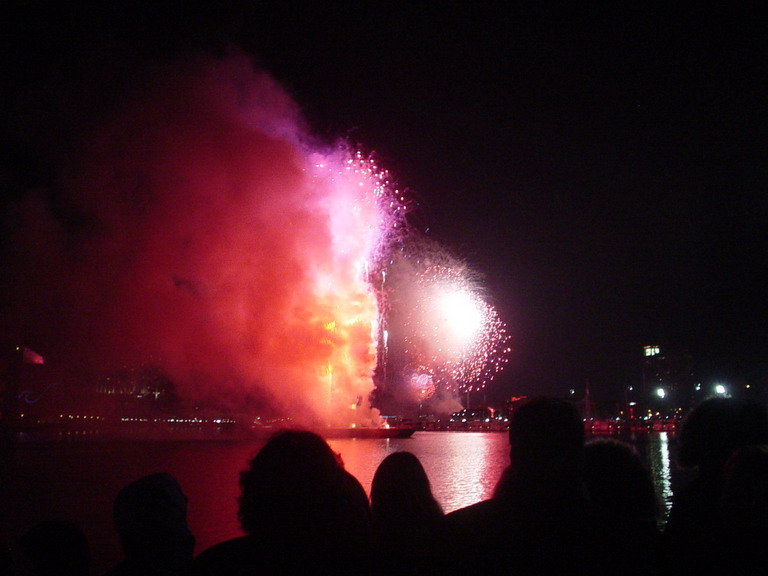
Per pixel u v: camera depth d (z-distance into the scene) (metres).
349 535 3.95
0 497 24.95
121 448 55.38
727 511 4.04
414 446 59.66
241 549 3.81
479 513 3.93
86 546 5.59
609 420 117.00
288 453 4.06
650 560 3.73
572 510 3.80
